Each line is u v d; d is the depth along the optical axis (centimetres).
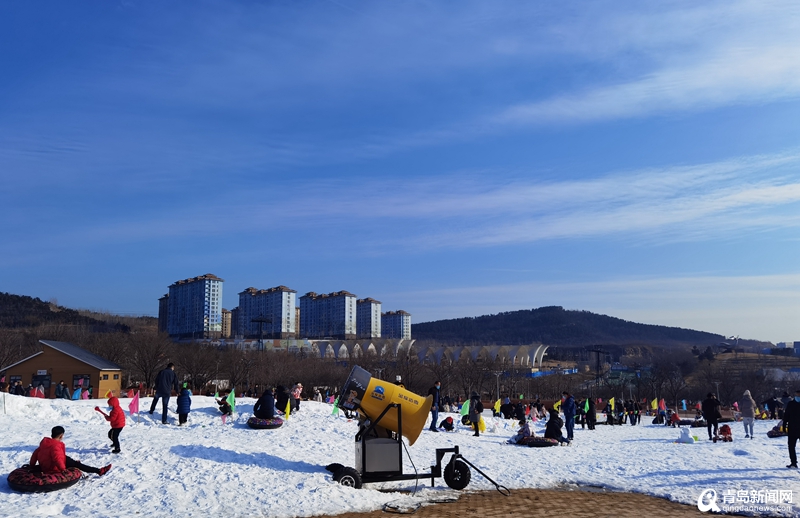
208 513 1216
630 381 10794
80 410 2383
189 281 18162
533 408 4103
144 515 1196
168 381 2303
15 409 2316
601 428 3641
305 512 1241
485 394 10638
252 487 1398
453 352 13012
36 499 1260
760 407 5497
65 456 1389
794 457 1775
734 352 18612
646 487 1548
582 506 1341
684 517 1243
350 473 1452
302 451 1861
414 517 1226
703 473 1731
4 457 1548
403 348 13350
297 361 10506
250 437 2050
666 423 4088
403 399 1543
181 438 1919
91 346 8488
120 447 1675
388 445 1488
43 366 5075
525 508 1312
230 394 2458
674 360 14950
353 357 11488
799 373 11756
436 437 2472
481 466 1836
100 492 1328
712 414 2648
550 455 2128
